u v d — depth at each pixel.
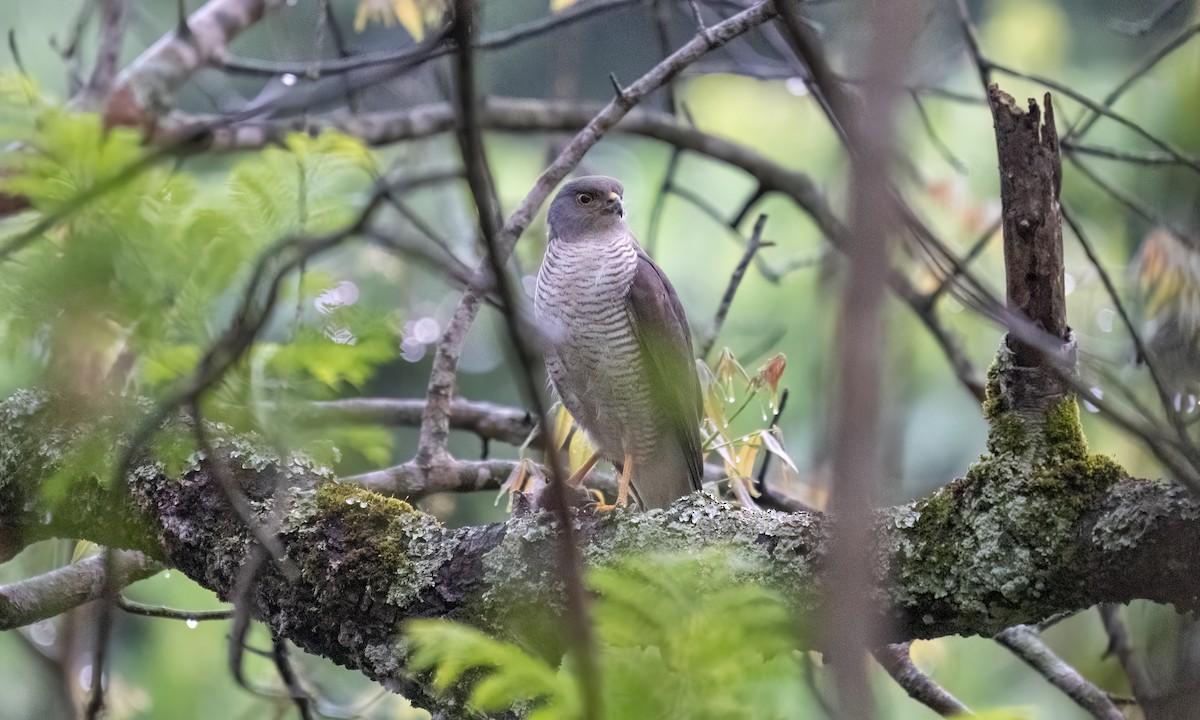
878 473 2.64
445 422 8.09
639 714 3.72
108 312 4.39
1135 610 9.61
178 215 4.46
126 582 7.46
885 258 2.56
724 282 15.34
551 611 5.81
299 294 5.09
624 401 8.70
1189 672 6.71
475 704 4.10
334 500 6.29
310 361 5.14
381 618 6.04
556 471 3.62
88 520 6.70
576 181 8.99
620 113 7.88
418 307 11.73
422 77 11.62
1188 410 7.64
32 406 6.80
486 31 13.20
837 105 6.99
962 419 13.19
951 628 5.42
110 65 9.94
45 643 9.48
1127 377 8.65
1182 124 11.45
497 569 5.91
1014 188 5.41
